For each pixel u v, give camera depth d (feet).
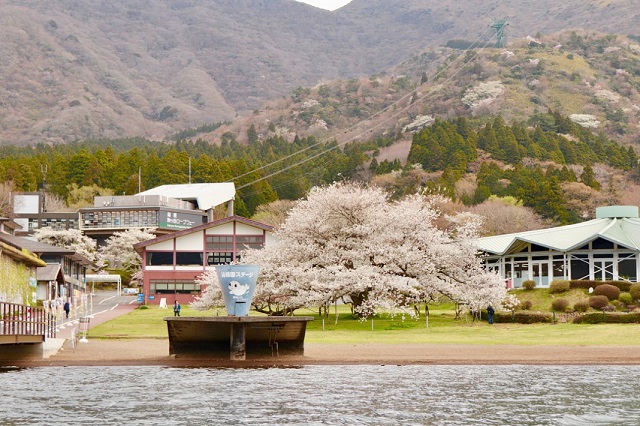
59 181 620.49
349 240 223.71
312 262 222.89
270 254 220.64
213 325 145.89
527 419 91.15
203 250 325.01
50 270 270.05
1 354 143.74
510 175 543.80
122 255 425.28
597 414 93.71
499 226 437.99
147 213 479.41
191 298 322.75
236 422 89.04
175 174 615.57
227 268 150.92
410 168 598.75
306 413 94.17
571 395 106.22
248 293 151.33
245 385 114.93
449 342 168.76
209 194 517.55
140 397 104.37
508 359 143.84
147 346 164.14
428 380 119.96
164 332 193.36
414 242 221.46
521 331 189.26
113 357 147.54
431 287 214.07
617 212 257.96
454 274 221.25
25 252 192.24
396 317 229.66
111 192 609.01
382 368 135.44
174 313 247.50
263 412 94.58
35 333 143.33
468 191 527.40
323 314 241.14
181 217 493.36
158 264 323.98
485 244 278.87
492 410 96.22
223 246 325.62
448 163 597.52
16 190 556.92
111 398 103.50
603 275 247.70
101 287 418.72
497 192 515.91
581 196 501.56
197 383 117.08
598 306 216.74
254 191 580.30
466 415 93.45
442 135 624.18
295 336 148.46
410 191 527.81
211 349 148.25
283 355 148.97
